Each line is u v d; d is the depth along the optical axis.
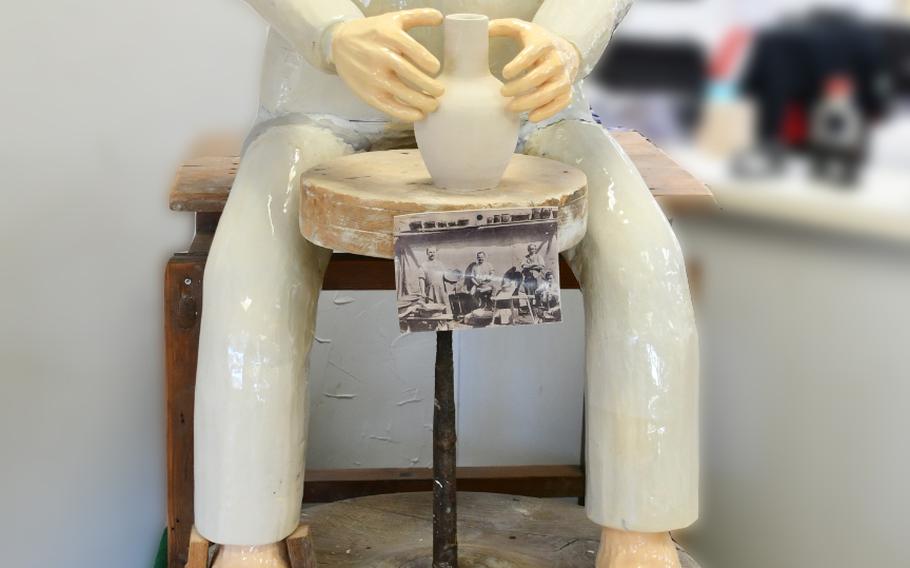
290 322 1.15
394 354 1.95
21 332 1.52
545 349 1.94
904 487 1.66
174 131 1.75
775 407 1.86
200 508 1.15
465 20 1.04
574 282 1.42
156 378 1.80
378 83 1.04
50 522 1.59
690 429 1.19
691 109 2.13
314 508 1.54
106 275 1.67
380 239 1.03
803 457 1.81
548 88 1.05
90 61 1.59
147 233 1.74
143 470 1.79
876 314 1.70
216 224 1.42
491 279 1.03
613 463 1.19
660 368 1.17
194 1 1.73
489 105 1.04
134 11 1.65
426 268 1.02
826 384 1.78
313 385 1.95
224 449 1.13
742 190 1.91
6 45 1.46
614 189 1.23
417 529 1.48
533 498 1.60
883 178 1.94
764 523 1.89
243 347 1.12
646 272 1.18
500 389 1.96
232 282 1.14
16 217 1.50
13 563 1.52
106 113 1.63
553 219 1.04
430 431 2.00
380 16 1.07
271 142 1.24
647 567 1.19
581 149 1.27
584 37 1.19
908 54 2.00
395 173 1.14
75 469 1.63
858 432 1.72
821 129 2.01
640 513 1.18
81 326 1.63
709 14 2.09
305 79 1.32
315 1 1.13
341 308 1.92
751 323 1.89
